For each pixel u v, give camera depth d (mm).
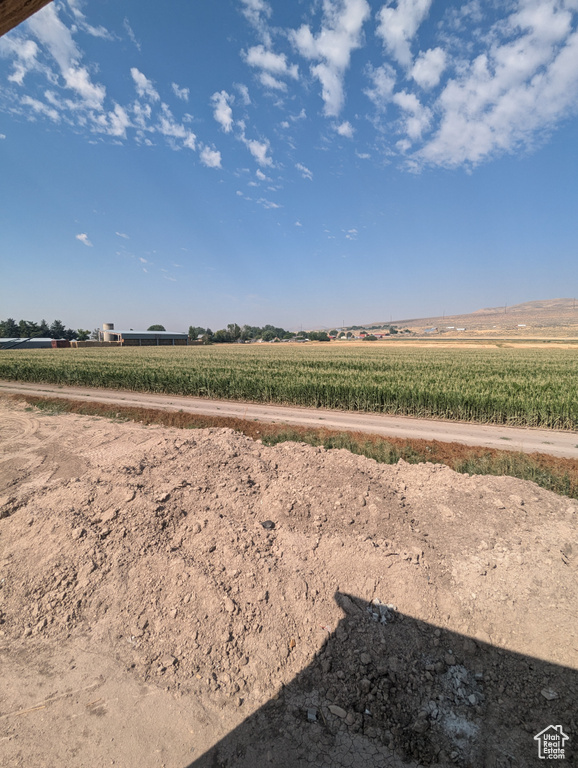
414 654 3164
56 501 4918
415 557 3971
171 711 2736
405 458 8906
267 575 3758
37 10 2402
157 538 4285
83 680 2975
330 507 4727
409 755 2506
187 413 13500
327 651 3205
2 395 17672
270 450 6703
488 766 2416
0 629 3504
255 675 3018
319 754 2492
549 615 3375
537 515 4656
